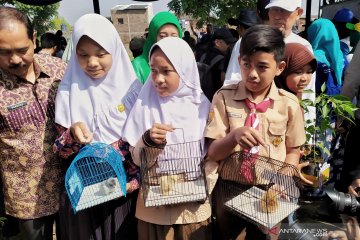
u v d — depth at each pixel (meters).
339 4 7.82
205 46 5.03
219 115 2.23
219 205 2.37
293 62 2.53
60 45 6.96
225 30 4.30
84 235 2.32
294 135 2.23
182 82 2.22
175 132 2.21
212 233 2.55
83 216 2.30
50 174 2.41
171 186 2.13
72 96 2.29
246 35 2.08
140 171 2.16
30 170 2.37
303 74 2.56
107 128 2.30
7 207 2.47
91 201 2.05
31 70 2.38
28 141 2.33
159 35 3.54
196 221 2.25
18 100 2.28
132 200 2.40
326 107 2.84
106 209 2.32
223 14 7.45
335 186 3.33
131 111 2.28
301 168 2.60
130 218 2.40
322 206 2.57
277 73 2.22
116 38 2.33
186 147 2.20
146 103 2.26
